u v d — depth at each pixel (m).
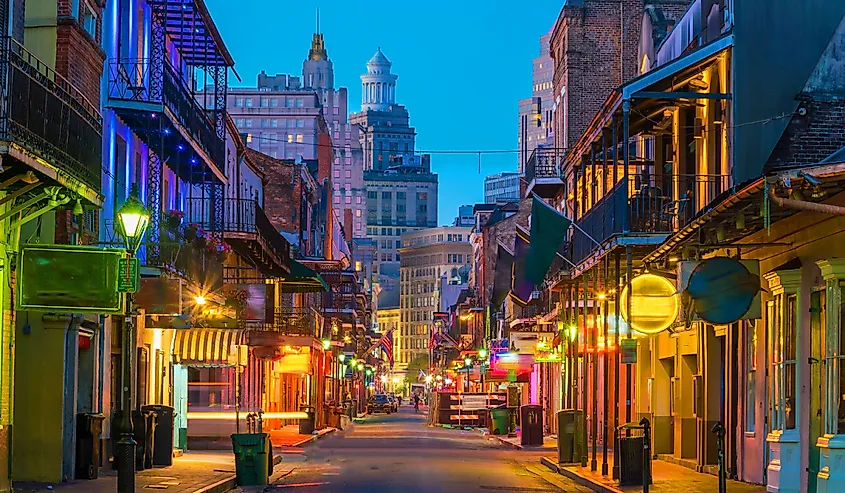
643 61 39.34
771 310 23.12
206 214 42.84
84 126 20.00
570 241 37.06
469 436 54.84
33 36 23.72
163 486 22.75
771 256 23.30
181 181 37.75
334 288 79.56
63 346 23.50
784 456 22.02
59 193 19.08
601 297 34.38
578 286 36.25
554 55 53.81
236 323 37.00
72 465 23.83
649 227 27.88
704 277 21.56
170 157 34.53
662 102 28.44
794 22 26.09
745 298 21.64
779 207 19.02
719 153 27.56
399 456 36.88
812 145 25.39
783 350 22.25
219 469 27.44
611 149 35.59
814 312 20.97
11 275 20.14
